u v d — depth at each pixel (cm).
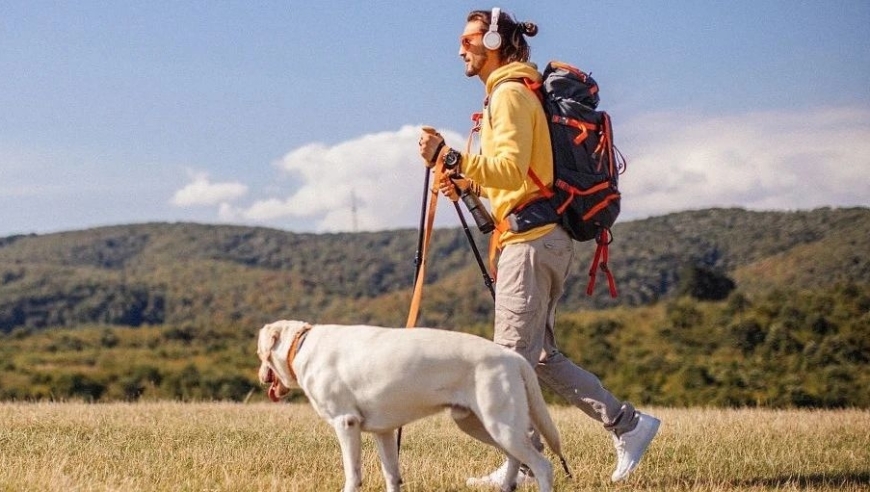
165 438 777
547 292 595
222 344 4862
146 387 3198
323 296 12631
